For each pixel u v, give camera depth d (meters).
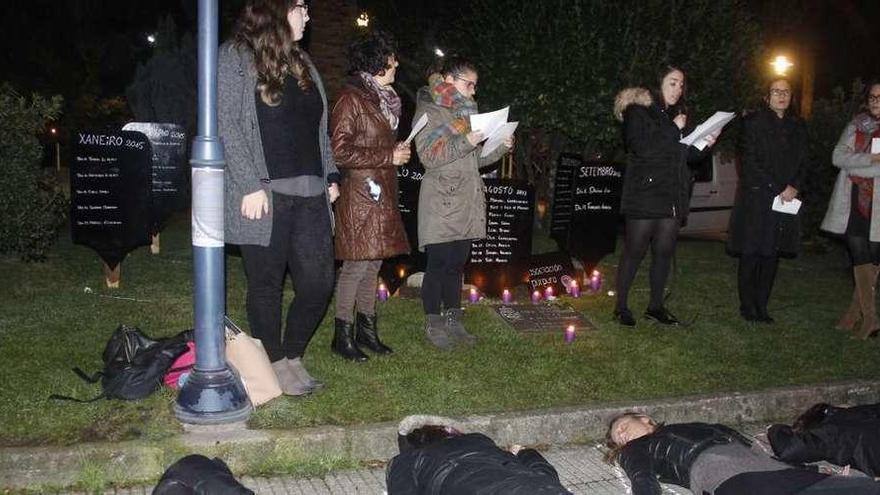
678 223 7.27
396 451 4.89
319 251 5.15
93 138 7.44
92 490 4.33
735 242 7.66
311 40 11.21
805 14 22.86
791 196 7.39
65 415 4.76
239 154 4.80
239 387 4.87
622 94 7.22
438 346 6.40
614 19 9.34
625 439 4.87
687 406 5.65
